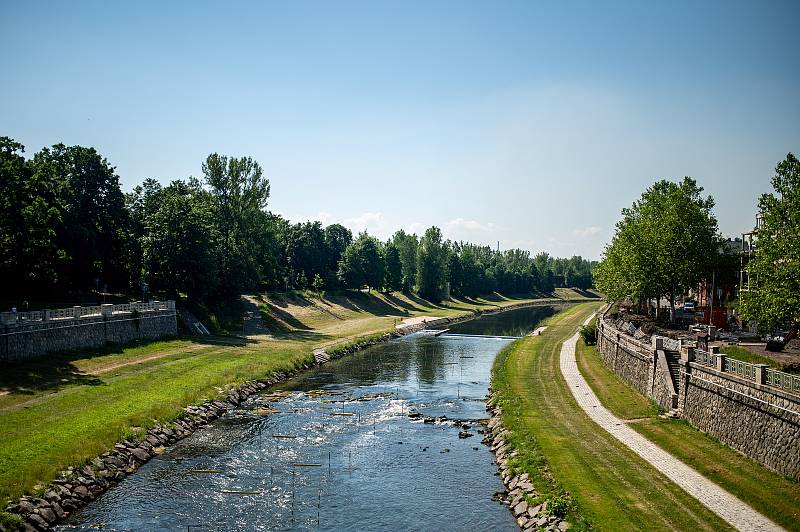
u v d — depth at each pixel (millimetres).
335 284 138375
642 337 48344
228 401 44812
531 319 137750
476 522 24875
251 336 80062
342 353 73250
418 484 29203
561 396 43594
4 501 23125
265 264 102312
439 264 163875
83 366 46438
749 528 20594
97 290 79062
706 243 62781
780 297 32312
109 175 79688
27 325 44156
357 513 25734
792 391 24547
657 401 37906
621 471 26703
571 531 21391
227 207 92625
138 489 27875
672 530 20750
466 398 48875
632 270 66000
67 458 27781
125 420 34156
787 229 32969
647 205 70125
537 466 28453
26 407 34469
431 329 111000
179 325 73000
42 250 55094
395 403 46719
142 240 76375
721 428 29750
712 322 62906
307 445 35281
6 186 50531
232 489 28188
